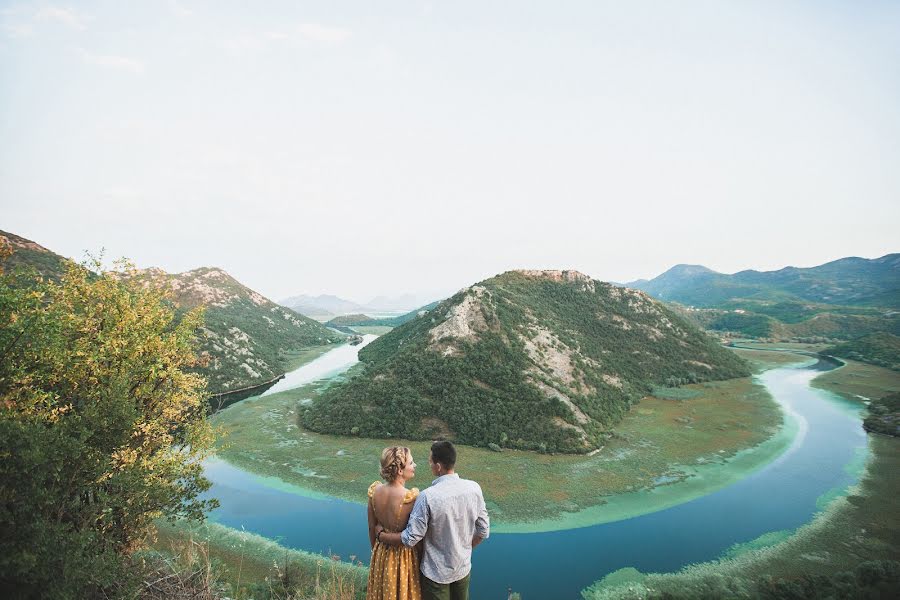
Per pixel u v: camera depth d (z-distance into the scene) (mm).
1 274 16938
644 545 41969
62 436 12477
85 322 21453
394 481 5645
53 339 17266
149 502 15328
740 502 50031
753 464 60438
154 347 22781
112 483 14102
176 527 40906
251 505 48844
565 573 37969
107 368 20188
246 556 37625
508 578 37344
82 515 12422
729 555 40250
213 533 41094
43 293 18734
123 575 9938
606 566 38875
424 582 5348
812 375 122062
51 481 12008
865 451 65000
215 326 129000
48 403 16344
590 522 45906
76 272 22203
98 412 15719
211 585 10023
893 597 30547
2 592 9578
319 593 8820
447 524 5227
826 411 85812
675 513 47719
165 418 23344
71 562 9773
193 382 24766
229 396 100625
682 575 37500
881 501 49906
